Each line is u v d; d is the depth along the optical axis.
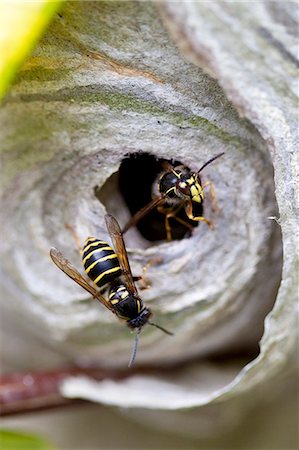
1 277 0.19
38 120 0.18
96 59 0.17
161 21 0.17
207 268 0.18
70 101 0.17
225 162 0.18
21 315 0.20
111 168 0.18
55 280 0.19
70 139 0.18
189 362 0.20
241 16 0.16
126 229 0.18
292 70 0.16
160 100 0.17
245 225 0.18
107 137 0.17
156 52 0.17
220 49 0.16
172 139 0.17
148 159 0.18
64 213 0.18
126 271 0.18
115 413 0.21
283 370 0.18
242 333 0.19
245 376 0.18
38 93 0.17
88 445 0.21
